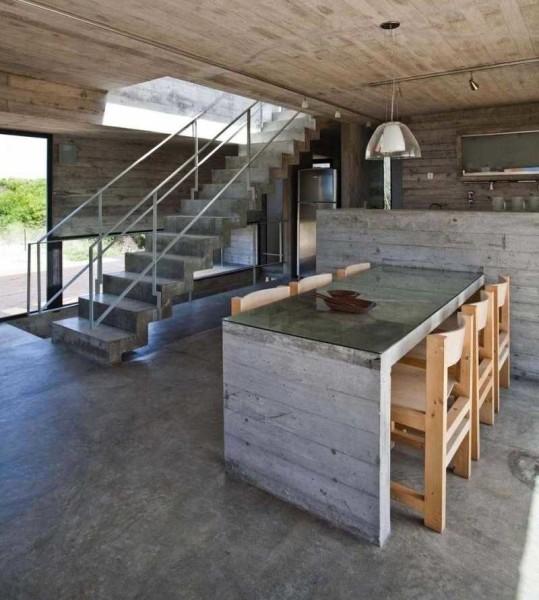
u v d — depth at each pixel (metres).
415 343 2.38
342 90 4.90
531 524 2.19
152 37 3.36
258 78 4.43
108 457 2.79
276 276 9.21
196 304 7.12
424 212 4.37
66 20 3.06
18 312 5.96
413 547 2.05
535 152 5.75
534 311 3.95
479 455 2.76
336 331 2.33
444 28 3.19
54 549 2.05
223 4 2.80
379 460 2.02
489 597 1.79
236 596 1.80
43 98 4.69
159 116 5.91
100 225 5.25
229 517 2.25
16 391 3.74
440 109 5.97
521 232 3.93
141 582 1.87
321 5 2.82
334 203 8.20
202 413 3.37
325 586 1.85
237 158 6.52
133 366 4.33
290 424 2.30
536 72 4.29
